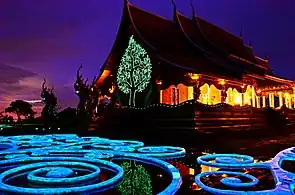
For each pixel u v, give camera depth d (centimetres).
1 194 534
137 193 538
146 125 1875
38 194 523
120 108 2075
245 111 2156
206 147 1302
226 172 672
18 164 839
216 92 2909
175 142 1533
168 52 2280
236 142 1525
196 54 2605
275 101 3750
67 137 1556
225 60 2844
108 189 568
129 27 2428
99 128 2195
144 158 888
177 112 1705
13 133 2045
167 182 621
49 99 2578
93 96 2412
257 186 570
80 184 609
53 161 858
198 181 590
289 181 562
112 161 881
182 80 1958
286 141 1603
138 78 2298
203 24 3133
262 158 955
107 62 2547
